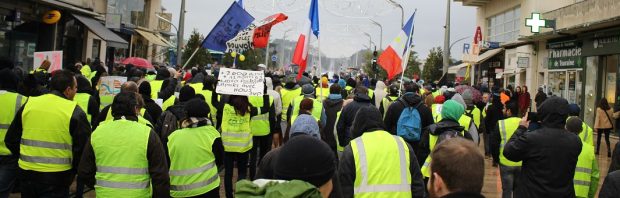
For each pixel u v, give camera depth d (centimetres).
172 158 567
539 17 2411
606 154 1630
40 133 564
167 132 712
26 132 567
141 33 3250
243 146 821
